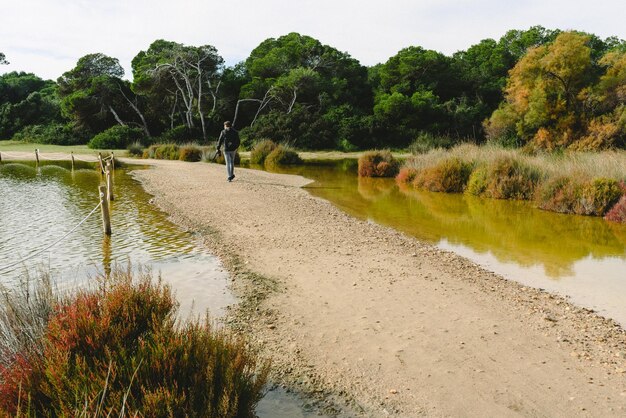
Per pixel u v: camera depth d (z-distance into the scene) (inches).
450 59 2427.4
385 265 295.1
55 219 434.9
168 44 2043.6
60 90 1971.0
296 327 205.3
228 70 2207.2
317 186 711.1
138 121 1966.0
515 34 2783.0
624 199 460.8
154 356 125.3
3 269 288.7
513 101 1296.8
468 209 525.0
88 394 113.1
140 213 463.5
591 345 189.6
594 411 145.2
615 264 315.6
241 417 129.6
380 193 647.1
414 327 204.5
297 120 1744.6
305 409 146.6
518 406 148.0
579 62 1074.1
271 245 341.7
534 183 601.3
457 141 1663.4
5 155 1237.7
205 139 1754.4
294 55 2220.7
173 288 254.8
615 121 1018.7
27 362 131.0
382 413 144.7
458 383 161.0
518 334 198.7
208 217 440.1
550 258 329.4
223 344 141.3
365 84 2377.0
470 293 248.4
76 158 1168.8
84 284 257.8
